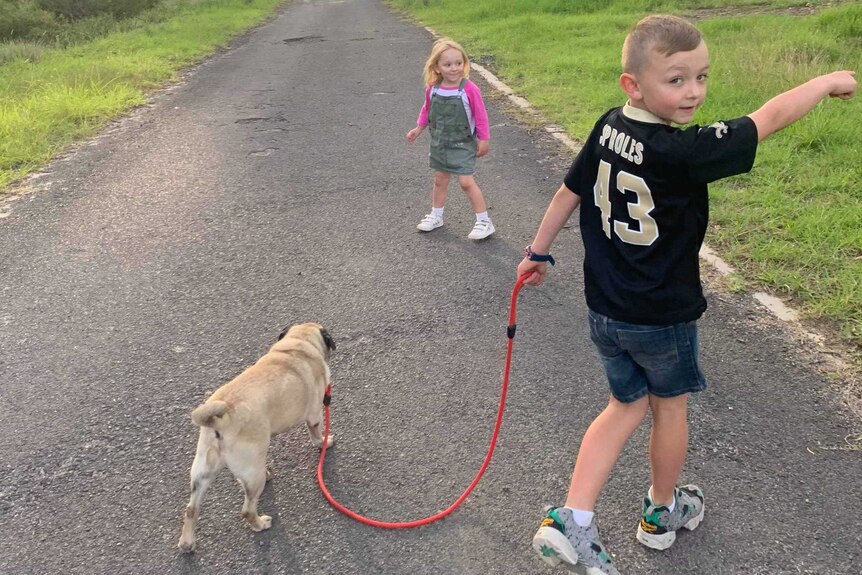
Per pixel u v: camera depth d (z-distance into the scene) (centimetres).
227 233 574
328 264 512
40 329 443
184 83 1245
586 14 1641
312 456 327
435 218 554
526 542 273
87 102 1002
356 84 1152
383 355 398
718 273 454
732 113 741
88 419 356
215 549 278
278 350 311
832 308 398
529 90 974
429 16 2020
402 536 279
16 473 321
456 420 342
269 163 751
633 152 213
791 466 299
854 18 1145
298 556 273
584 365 378
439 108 507
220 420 264
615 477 300
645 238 217
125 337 429
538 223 561
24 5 2200
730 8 1599
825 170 587
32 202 662
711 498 286
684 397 241
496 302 448
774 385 350
